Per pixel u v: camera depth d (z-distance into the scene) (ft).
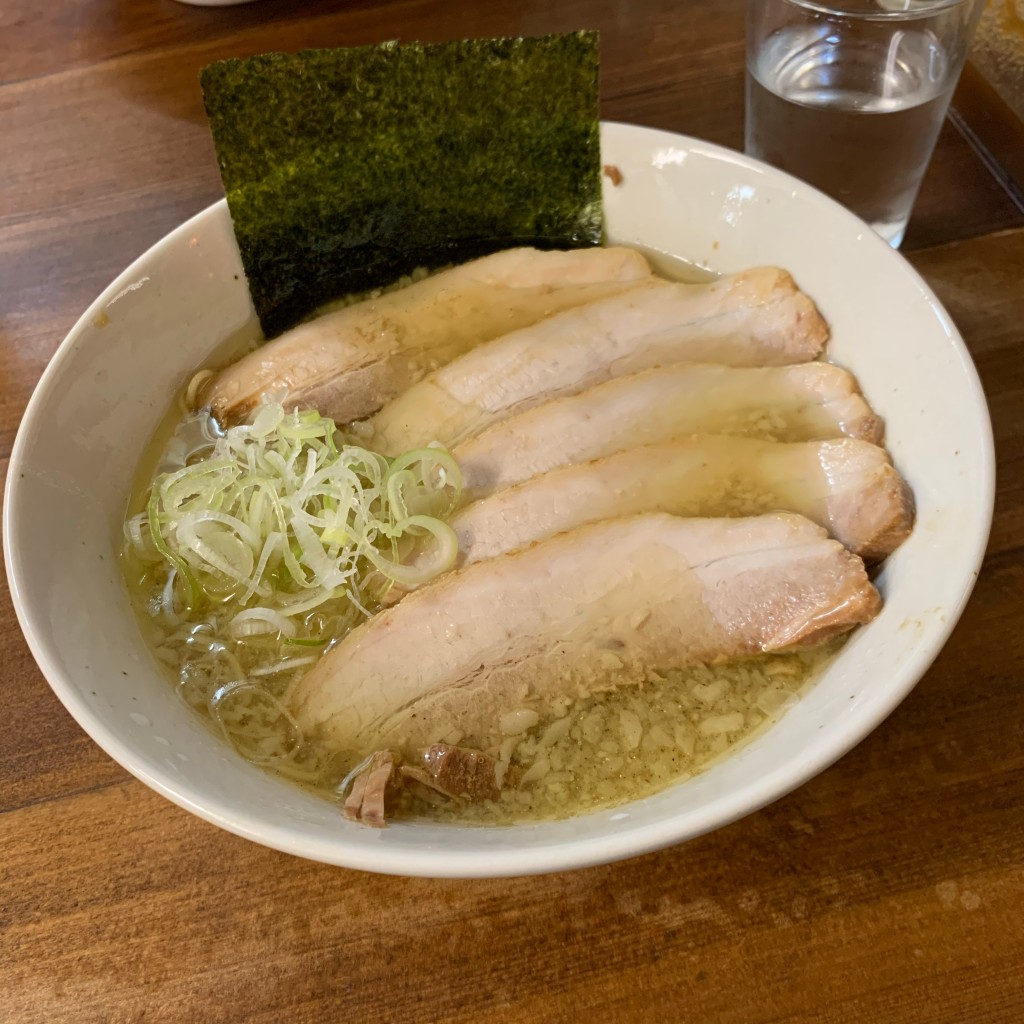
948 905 0.85
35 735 0.98
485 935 0.86
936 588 0.86
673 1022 0.83
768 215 1.12
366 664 0.99
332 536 1.01
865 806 0.89
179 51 1.55
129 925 0.88
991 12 1.34
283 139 1.13
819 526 0.99
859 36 1.17
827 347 1.11
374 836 0.84
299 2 1.59
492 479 1.08
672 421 1.09
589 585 0.99
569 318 1.16
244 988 0.85
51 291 1.30
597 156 1.17
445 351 1.19
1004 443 1.07
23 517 0.95
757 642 0.97
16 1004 0.86
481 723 0.97
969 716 0.93
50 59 1.57
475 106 1.15
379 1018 0.84
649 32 1.48
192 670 1.01
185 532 1.03
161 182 1.40
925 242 1.24
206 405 1.17
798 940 0.85
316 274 1.22
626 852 0.77
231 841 0.91
